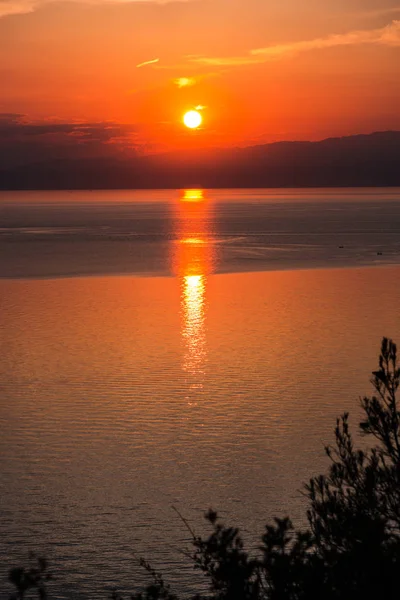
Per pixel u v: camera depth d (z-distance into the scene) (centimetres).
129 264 9919
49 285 7819
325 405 3225
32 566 1833
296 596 955
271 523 2059
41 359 4225
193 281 8069
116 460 2588
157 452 2666
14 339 4825
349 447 1226
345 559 980
